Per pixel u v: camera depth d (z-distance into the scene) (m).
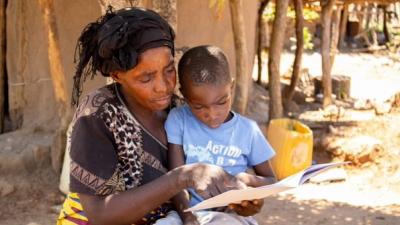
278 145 6.96
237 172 2.23
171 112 2.23
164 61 1.95
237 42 7.08
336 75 11.62
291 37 17.39
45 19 6.02
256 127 2.27
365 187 6.76
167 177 1.91
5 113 7.50
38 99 7.22
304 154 6.99
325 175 6.93
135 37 1.91
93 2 7.14
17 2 7.12
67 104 6.19
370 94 12.69
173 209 2.17
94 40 2.00
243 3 8.87
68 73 7.23
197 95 2.10
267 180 2.16
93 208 1.96
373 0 11.59
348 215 5.88
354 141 7.50
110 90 2.08
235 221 2.08
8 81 7.35
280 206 6.08
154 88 1.96
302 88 11.47
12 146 6.62
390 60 17.69
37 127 7.12
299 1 9.61
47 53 7.12
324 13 9.94
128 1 4.15
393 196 6.48
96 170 1.98
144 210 1.93
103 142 2.01
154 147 2.13
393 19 22.11
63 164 6.04
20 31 7.17
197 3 8.02
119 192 1.96
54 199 5.96
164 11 4.26
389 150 7.47
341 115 9.34
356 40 20.11
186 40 7.99
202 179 1.88
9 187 6.07
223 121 2.19
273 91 8.13
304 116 9.43
